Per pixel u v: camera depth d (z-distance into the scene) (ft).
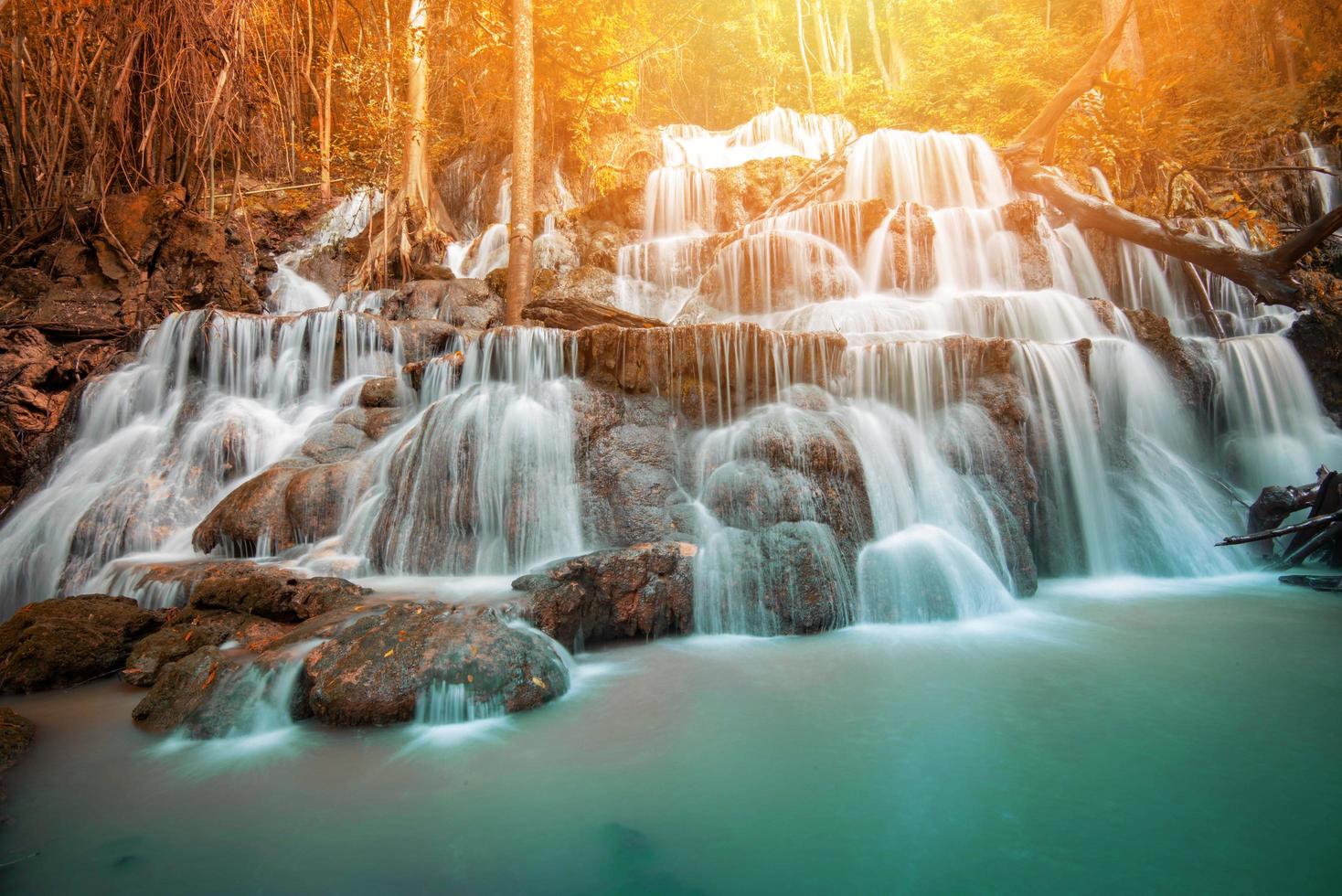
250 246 42.96
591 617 16.44
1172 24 62.39
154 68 41.16
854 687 13.29
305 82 56.85
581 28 63.31
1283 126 48.26
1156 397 27.84
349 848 8.30
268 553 20.93
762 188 49.52
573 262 47.09
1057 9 75.77
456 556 19.61
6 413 29.01
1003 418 22.06
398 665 12.30
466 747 10.99
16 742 11.21
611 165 69.31
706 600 17.52
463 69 66.33
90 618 15.76
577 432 20.72
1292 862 7.51
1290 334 32.53
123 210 38.22
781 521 18.56
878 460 20.58
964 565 18.74
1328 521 21.33
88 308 34.83
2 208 38.88
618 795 9.43
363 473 22.21
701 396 21.83
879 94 77.05
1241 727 10.99
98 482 24.94
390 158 50.19
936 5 81.51
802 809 8.96
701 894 7.29
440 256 51.47
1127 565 23.16
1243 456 28.78
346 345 30.68
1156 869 7.47
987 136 62.34
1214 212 44.21
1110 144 47.14
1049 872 7.47
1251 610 18.16
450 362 25.76
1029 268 35.45
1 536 23.43
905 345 22.71
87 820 9.07
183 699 12.46
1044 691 12.73
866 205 37.09
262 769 10.41
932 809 8.86
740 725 11.64
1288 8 53.67
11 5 37.73
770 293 36.14
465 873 7.75
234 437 25.58
